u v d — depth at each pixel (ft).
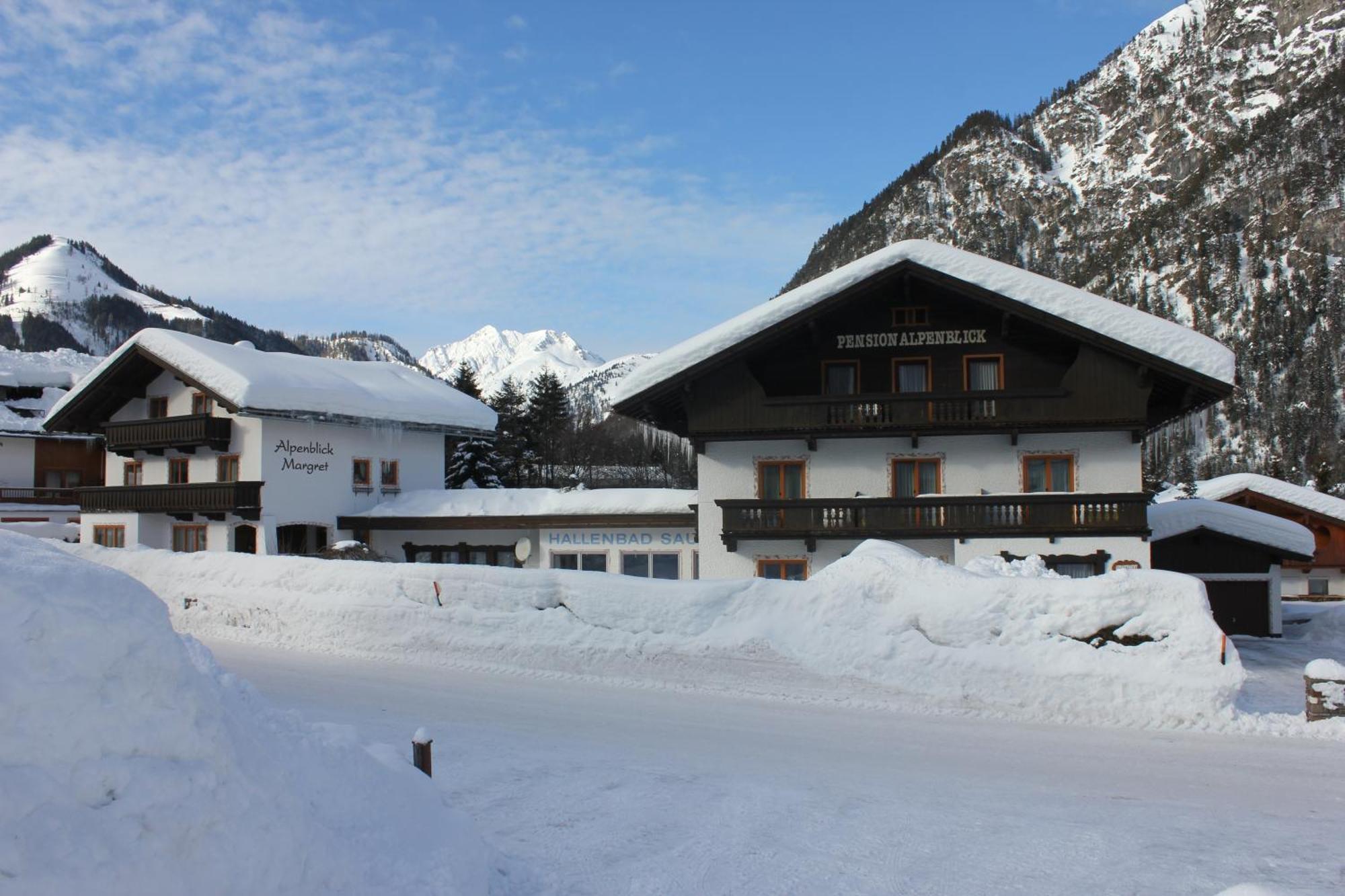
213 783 13.26
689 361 75.15
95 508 113.09
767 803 26.25
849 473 77.25
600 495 99.19
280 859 13.70
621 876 20.11
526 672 50.01
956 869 21.04
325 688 44.57
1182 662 40.52
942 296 76.79
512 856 20.77
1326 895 19.22
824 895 19.38
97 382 110.22
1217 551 85.10
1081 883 20.20
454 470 176.55
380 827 17.01
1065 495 71.26
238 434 101.71
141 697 12.82
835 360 77.77
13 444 156.25
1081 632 42.34
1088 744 35.78
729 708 41.75
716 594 49.42
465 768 29.37
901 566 47.29
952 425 73.31
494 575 54.60
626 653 49.14
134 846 11.92
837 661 45.29
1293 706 44.42
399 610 55.93
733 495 78.79
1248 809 26.55
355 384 113.19
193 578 65.41
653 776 28.94
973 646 43.68
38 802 11.35
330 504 105.81
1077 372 72.54
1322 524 134.72
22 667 11.82
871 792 27.84
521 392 234.38
